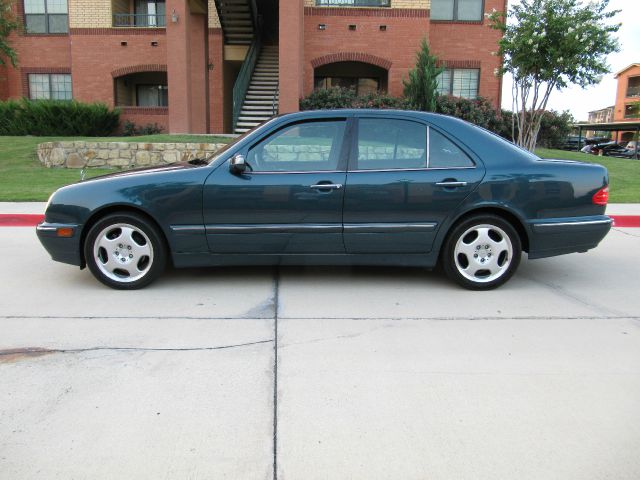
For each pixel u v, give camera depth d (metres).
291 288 5.44
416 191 5.12
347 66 21.78
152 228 5.22
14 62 16.84
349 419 3.03
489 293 5.34
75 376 3.49
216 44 20.89
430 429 2.94
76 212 5.16
